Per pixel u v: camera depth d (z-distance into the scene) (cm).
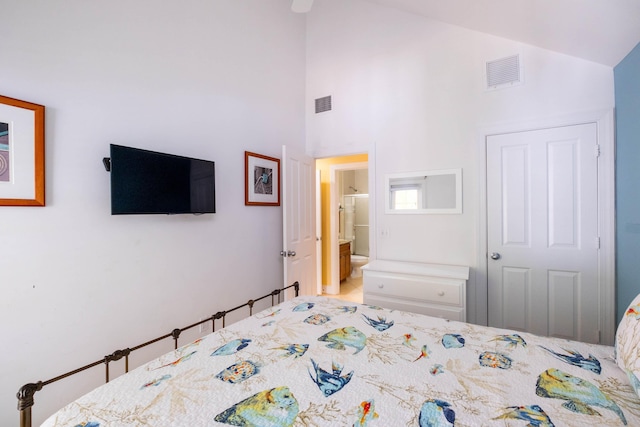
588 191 202
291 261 289
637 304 95
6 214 135
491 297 235
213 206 228
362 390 87
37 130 143
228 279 250
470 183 245
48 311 148
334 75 320
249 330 133
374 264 263
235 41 255
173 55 207
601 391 83
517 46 223
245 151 266
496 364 100
